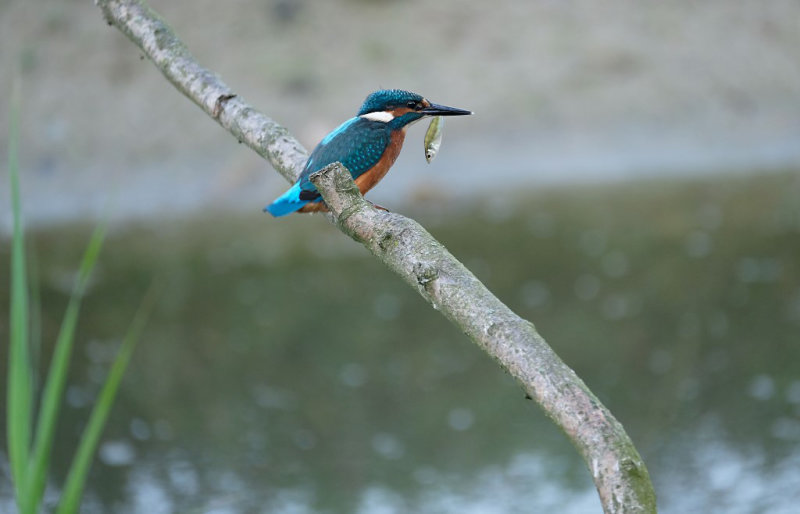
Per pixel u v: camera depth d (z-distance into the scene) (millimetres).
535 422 10133
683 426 9570
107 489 8781
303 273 16094
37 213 21266
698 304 13156
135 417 10375
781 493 8195
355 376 11414
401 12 26938
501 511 8070
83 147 23172
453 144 23109
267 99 24703
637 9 27531
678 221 17750
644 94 24922
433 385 11211
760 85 25766
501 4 27453
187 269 16562
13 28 26000
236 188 21688
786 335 11828
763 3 28422
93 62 25047
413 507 8172
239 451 9383
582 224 17938
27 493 4648
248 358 12094
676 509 8008
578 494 8406
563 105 24484
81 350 12664
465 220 18703
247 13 26984
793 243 15914
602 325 12500
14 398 4676
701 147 23328
